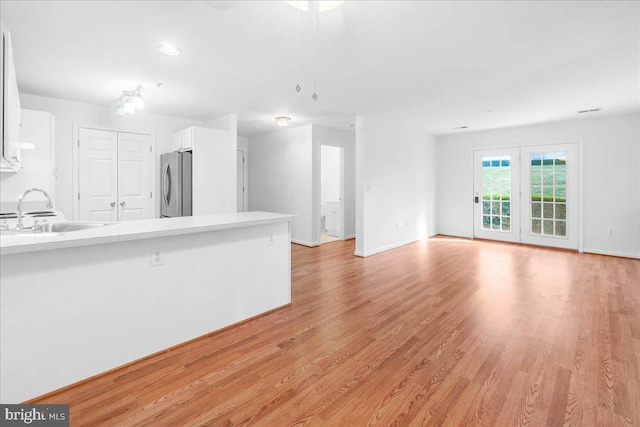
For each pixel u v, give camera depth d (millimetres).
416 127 6156
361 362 2057
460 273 4152
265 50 2660
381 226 5590
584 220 5375
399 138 5977
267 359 2100
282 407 1632
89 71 3152
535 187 5934
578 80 3404
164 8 2043
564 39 2473
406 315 2814
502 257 5066
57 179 4137
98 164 4477
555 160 5672
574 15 2123
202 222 2445
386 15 2121
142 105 3508
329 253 5488
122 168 4684
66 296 1758
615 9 2051
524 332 2455
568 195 5547
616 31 2344
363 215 5203
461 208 6941
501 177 6359
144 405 1639
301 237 6246
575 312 2832
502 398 1688
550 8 2039
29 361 1644
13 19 2164
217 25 2250
